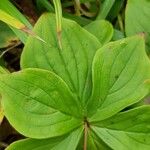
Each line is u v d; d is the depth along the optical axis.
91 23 0.28
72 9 0.31
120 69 0.25
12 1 0.29
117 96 0.25
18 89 0.23
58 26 0.25
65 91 0.24
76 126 0.25
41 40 0.25
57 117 0.24
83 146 0.26
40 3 0.29
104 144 0.26
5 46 0.28
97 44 0.26
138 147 0.25
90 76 0.25
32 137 0.24
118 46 0.25
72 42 0.25
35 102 0.24
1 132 0.28
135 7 0.29
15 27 0.26
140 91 0.25
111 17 0.31
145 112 0.25
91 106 0.25
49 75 0.24
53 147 0.25
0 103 0.25
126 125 0.25
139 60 0.25
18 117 0.23
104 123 0.25
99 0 0.30
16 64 0.30
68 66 0.25
